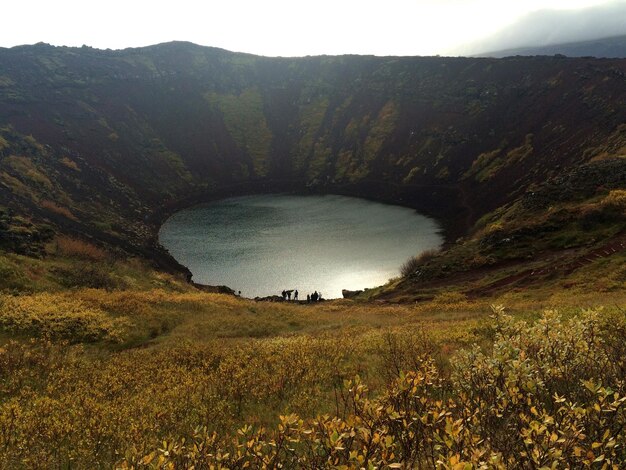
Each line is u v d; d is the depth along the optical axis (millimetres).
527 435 2916
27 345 18516
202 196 124438
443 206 97500
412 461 3467
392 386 4496
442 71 154000
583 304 20344
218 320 28484
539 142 97250
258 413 8891
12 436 7305
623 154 56031
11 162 82938
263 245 76125
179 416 8711
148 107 156500
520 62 135375
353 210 102812
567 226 42594
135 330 24312
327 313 34844
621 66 103562
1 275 28203
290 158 150250
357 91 167875
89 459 6625
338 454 3320
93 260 41500
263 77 187250
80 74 152000
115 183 106500
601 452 2855
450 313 28531
